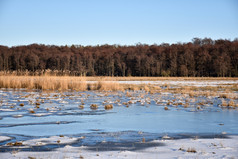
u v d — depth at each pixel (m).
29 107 15.23
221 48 93.94
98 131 9.71
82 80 30.75
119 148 7.54
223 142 8.19
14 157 6.58
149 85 35.84
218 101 18.89
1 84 30.28
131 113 13.70
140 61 90.50
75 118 12.23
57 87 29.20
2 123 10.96
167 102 18.11
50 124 10.86
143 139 8.37
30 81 29.72
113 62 91.12
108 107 15.36
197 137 8.89
